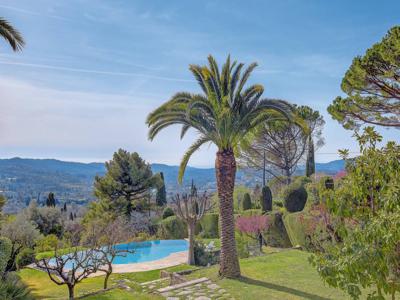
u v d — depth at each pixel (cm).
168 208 3191
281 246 2075
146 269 1662
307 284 1052
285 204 2047
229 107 1157
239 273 1183
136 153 3428
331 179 1544
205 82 1188
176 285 1125
